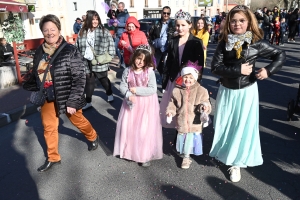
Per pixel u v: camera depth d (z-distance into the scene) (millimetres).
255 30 2641
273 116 4730
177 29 3307
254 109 2824
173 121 3500
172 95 3164
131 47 5465
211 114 4863
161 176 3139
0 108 5207
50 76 2990
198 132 3168
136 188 2943
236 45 2631
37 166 3426
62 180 3125
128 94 3146
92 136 3682
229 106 2875
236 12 2605
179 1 38438
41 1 22203
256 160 2979
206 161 3414
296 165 3273
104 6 8719
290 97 5750
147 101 3209
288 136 3996
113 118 4918
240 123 2828
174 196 2797
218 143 3059
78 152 3740
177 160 3471
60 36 3059
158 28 5965
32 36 21234
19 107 5207
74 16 26922
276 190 2836
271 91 6211
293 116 4703
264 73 2627
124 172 3240
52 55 2998
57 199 2807
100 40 5035
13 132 4465
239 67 2641
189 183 2996
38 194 2891
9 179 3168
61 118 4922
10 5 11914
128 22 5418
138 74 3197
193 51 3297
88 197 2822
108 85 5582
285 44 14531
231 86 2816
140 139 3219
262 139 3918
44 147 3928
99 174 3217
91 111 5285
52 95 3051
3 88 6668
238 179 2988
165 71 3551
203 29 6117
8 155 3721
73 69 3012
